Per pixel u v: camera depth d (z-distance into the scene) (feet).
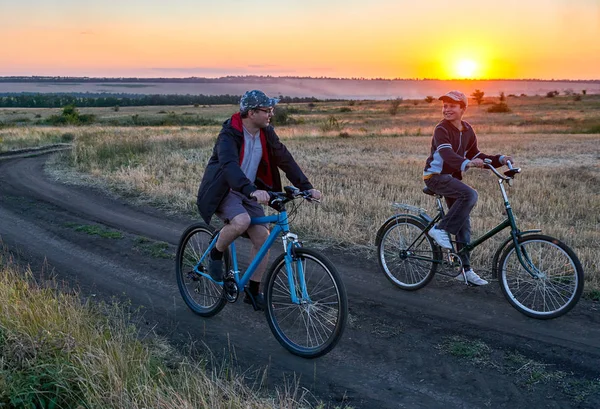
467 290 18.43
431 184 17.57
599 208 32.83
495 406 11.71
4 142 87.76
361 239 24.26
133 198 35.76
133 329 14.14
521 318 16.11
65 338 12.33
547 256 17.57
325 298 14.23
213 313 16.28
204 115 312.09
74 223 28.43
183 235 17.17
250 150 14.17
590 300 17.12
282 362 13.76
